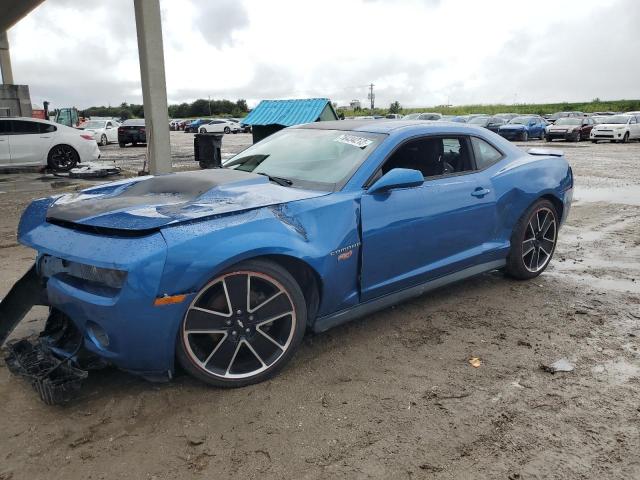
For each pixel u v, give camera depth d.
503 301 4.34
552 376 3.13
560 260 5.62
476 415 2.73
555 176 4.79
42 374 2.66
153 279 2.52
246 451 2.43
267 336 2.99
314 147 3.90
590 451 2.45
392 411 2.75
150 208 2.88
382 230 3.42
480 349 3.47
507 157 4.56
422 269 3.81
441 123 4.23
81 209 2.97
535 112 74.19
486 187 4.19
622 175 13.51
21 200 9.34
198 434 2.54
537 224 4.76
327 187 3.42
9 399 2.82
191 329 2.74
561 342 3.59
